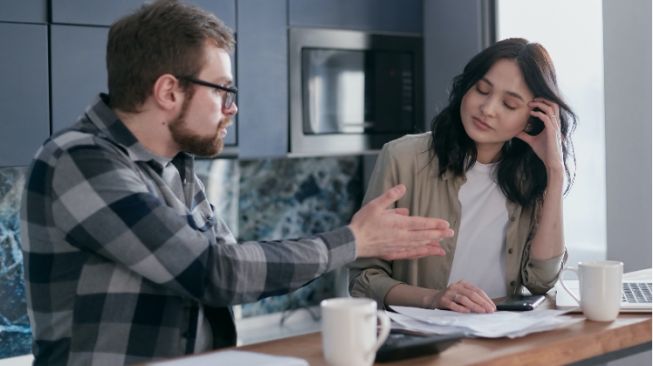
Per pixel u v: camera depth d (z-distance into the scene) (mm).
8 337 3033
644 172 2967
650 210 2957
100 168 1452
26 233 1520
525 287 2064
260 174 3623
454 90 2057
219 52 1607
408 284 2055
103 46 2838
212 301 1466
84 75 2803
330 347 1291
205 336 1611
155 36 1550
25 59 2668
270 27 3201
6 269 3018
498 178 2059
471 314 1661
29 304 1553
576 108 3199
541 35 3309
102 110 1579
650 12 2920
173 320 1534
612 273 1632
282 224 3713
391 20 3568
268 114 3217
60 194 1449
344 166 3916
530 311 1722
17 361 2967
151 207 1441
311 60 3330
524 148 2068
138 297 1508
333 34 3383
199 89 1575
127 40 1562
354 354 1278
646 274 2180
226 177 3426
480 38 3449
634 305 1721
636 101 2977
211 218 1771
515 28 3402
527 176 2062
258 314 3648
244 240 3588
